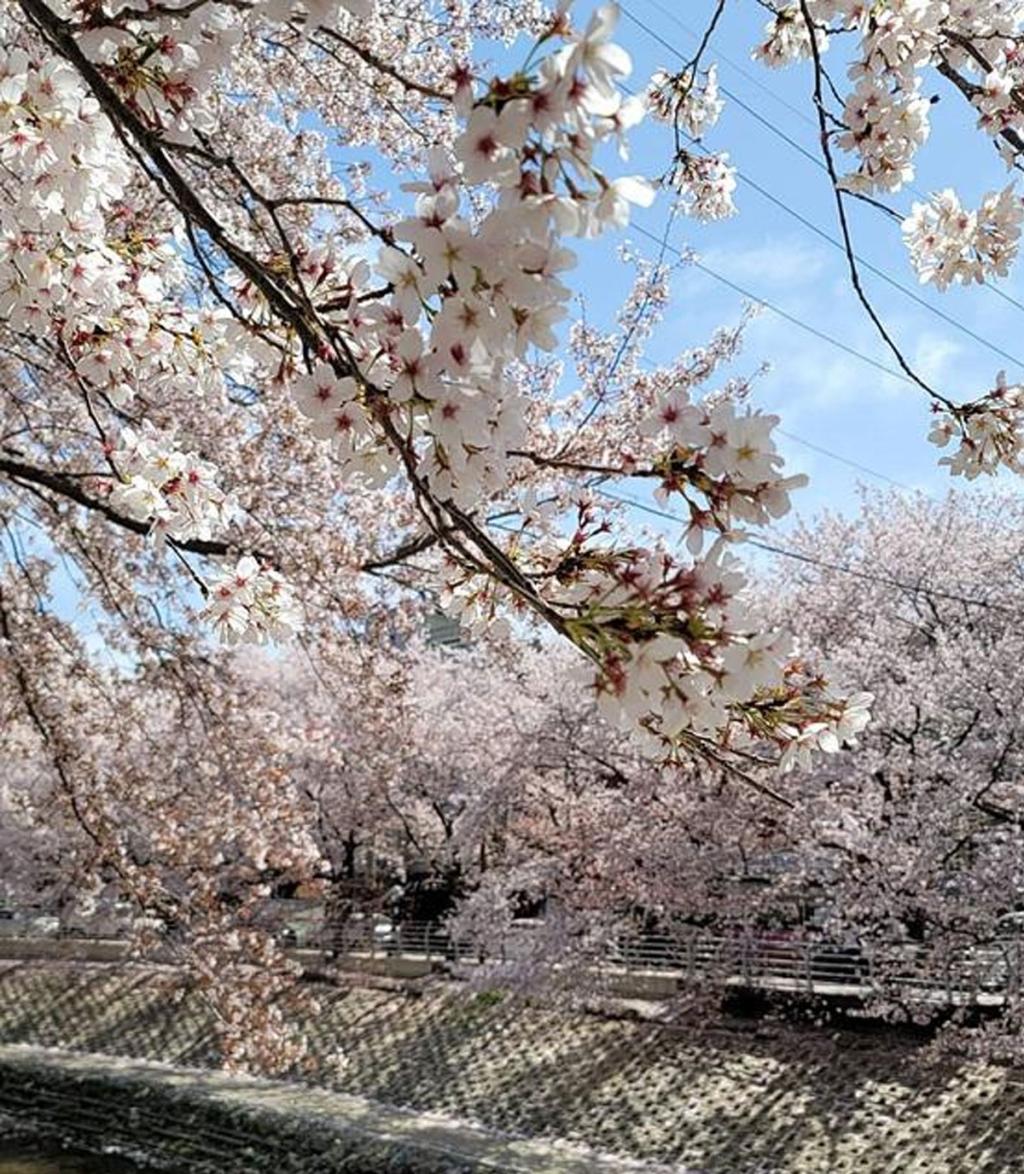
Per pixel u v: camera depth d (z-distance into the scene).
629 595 1.69
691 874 15.20
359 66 6.81
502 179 1.49
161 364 3.11
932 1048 12.30
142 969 20.52
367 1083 15.95
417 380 1.68
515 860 19.73
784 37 3.61
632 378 9.59
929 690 13.26
